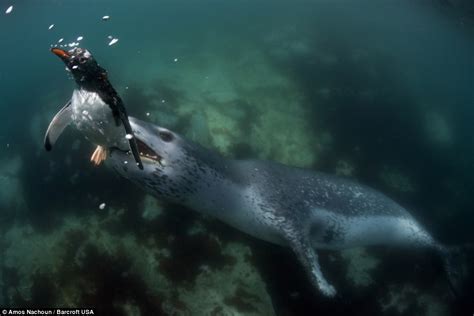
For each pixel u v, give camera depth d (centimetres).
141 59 1075
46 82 1018
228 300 482
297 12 1639
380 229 554
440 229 652
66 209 590
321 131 775
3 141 753
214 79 890
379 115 848
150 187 452
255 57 1023
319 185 538
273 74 932
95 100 288
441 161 778
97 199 593
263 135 739
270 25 1356
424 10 1748
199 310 471
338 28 1366
